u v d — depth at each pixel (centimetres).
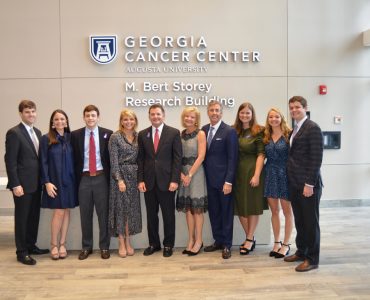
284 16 644
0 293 328
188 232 446
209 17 633
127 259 409
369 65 664
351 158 673
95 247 443
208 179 409
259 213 408
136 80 633
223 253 410
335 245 452
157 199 414
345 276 358
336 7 652
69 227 438
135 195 410
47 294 325
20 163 393
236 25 637
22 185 392
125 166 405
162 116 405
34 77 625
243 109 408
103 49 623
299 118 370
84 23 621
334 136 666
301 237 390
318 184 365
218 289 332
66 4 618
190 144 407
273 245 454
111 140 402
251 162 407
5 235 514
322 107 661
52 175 401
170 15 628
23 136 395
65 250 418
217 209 420
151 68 633
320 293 323
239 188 408
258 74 646
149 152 404
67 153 403
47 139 402
